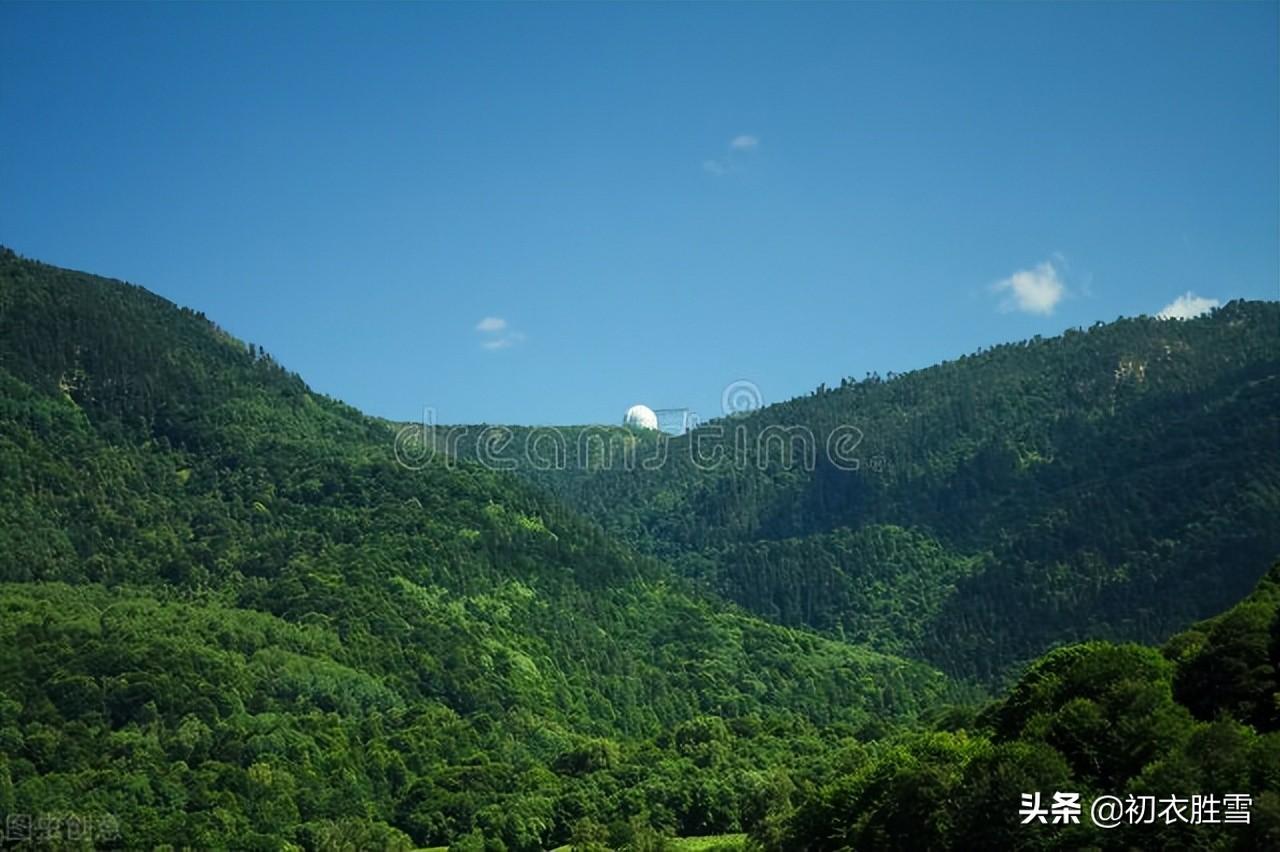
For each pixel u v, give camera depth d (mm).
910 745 144250
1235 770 101750
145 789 173125
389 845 177500
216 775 180250
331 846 171750
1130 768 110438
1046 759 110062
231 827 169250
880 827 121688
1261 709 117438
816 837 135125
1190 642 136500
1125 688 117438
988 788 110250
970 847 110250
